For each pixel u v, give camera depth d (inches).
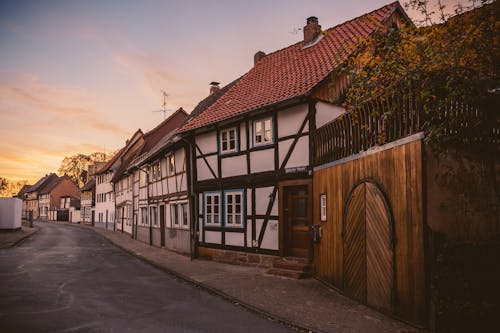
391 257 260.1
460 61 207.2
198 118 631.2
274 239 479.8
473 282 225.8
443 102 218.4
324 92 434.0
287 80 519.8
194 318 276.8
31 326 251.1
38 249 785.6
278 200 473.7
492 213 248.2
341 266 342.0
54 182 3341.5
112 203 1749.5
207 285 388.5
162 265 541.0
